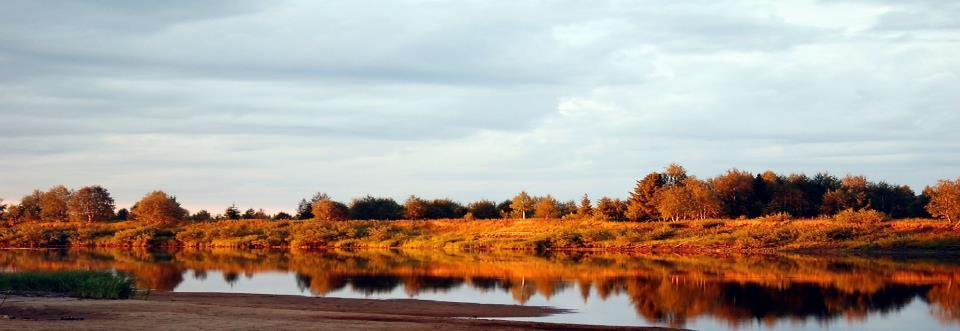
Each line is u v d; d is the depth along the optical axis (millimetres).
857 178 125000
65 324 22297
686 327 31500
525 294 42812
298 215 141500
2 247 109500
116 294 32688
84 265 65750
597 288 45719
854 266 61156
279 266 65188
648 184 114250
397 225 110500
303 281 51000
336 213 127312
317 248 102125
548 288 45875
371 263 68938
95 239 115062
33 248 105875
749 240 82688
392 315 31250
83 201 142500
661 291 43781
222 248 104438
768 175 126312
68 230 119875
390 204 137125
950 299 39906
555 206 125500
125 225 122938
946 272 55031
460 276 54344
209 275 56000
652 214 110375
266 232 111188
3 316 24062
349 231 107125
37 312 25281
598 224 100250
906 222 85375
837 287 45281
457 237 100062
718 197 109875
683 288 45250
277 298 38844
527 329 26734
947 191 86500
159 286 47375
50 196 143375
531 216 129875
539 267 62562
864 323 32938
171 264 68250
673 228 93875
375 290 45156
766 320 33344
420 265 65875
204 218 135875
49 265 65750
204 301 36562
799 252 78750
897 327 31922
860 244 78688
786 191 117875
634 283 48344
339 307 35125
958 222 84438
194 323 23656
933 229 81750
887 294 41875
